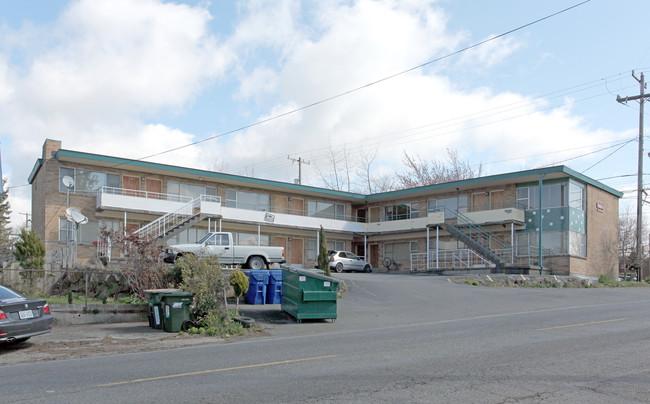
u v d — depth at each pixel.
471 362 9.27
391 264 43.38
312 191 41.69
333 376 8.30
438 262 38.03
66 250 22.09
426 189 40.81
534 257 35.22
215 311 14.85
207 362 9.73
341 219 44.72
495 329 13.61
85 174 32.09
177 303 14.59
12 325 11.48
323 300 16.30
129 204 31.41
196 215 31.31
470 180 37.97
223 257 24.58
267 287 20.19
